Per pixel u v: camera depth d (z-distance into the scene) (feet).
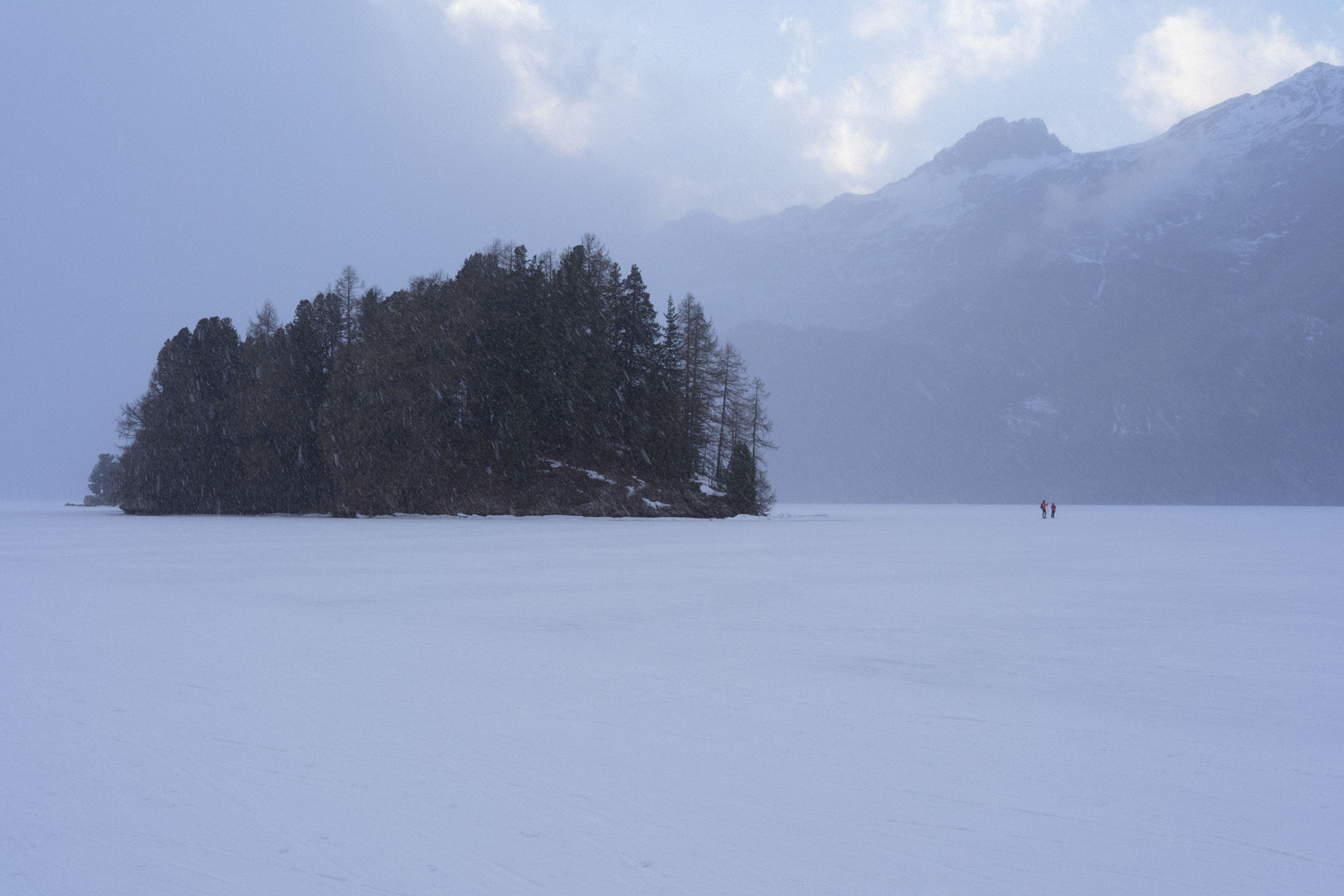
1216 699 32.37
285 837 18.94
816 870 17.29
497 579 76.33
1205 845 18.67
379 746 25.62
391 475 233.55
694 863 17.62
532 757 24.56
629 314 271.69
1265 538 172.55
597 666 37.83
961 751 25.46
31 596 62.90
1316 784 22.68
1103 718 29.35
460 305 249.96
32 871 17.28
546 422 250.16
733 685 34.19
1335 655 41.39
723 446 276.62
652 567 89.15
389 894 16.22
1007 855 18.12
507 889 16.38
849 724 28.37
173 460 290.35
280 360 276.21
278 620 51.26
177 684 33.83
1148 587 73.61
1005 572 87.86
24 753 24.84
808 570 87.66
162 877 17.01
